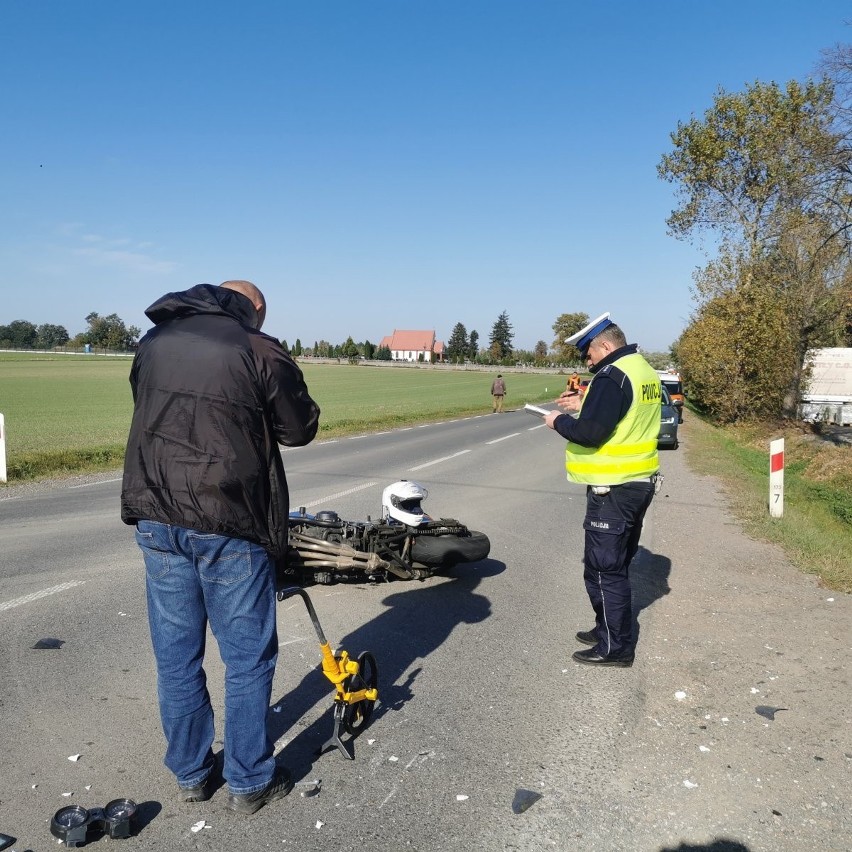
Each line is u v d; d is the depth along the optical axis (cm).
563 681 438
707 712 400
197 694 305
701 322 3089
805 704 411
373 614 555
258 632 299
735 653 484
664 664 465
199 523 280
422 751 355
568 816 304
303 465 1470
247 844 283
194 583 297
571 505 1066
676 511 995
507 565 714
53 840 281
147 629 507
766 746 364
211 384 281
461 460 1591
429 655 477
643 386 440
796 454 2248
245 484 285
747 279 2878
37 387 5266
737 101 3183
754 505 1043
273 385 291
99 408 3509
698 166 3366
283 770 321
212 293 306
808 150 2348
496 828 296
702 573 675
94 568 661
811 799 320
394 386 6406
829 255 2627
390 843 285
